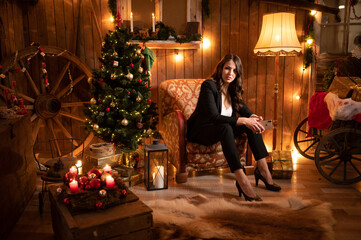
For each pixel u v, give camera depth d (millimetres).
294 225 1940
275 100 3230
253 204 2244
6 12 3006
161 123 3383
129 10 3441
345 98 2658
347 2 3602
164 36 3336
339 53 3686
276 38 2961
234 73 2527
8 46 3027
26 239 1862
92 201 1698
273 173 2822
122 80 2779
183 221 1993
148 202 2352
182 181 2762
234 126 2643
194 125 2666
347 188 2658
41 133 3598
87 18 3461
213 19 3543
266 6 3553
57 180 2076
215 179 2879
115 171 2627
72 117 3455
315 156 2686
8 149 1905
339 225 1997
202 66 3619
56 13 3420
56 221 1773
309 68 3684
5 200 1822
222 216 2070
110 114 2814
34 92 3158
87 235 1505
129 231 1618
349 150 2666
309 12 3561
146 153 2691
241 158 2918
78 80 3412
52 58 3490
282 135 3801
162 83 3205
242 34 3590
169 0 3504
